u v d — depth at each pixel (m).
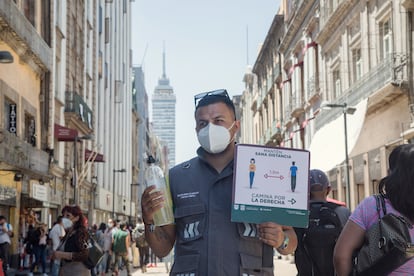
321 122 30.48
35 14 24.20
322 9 31.17
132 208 69.56
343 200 28.72
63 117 30.53
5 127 20.34
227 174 3.42
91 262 7.88
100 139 43.84
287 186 3.35
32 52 21.77
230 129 3.49
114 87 52.84
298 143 39.66
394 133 20.89
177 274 3.34
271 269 3.36
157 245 3.53
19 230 22.55
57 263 15.56
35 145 24.00
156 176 3.43
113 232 19.78
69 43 31.59
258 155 3.35
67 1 31.41
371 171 23.75
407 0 18.83
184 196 3.43
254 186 3.32
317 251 5.73
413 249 3.26
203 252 3.31
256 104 61.03
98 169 43.84
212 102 3.48
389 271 3.29
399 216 3.35
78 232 7.85
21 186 21.98
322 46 31.95
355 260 3.49
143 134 92.25
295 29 39.38
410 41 19.28
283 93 44.78
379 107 22.17
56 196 28.48
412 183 3.34
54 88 27.73
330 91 30.48
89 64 38.91
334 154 23.41
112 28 50.97
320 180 6.02
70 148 31.98
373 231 3.37
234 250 3.30
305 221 3.34
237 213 3.29
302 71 38.78
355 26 25.84
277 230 3.25
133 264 26.16
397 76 19.50
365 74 23.08
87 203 38.41
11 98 20.33
